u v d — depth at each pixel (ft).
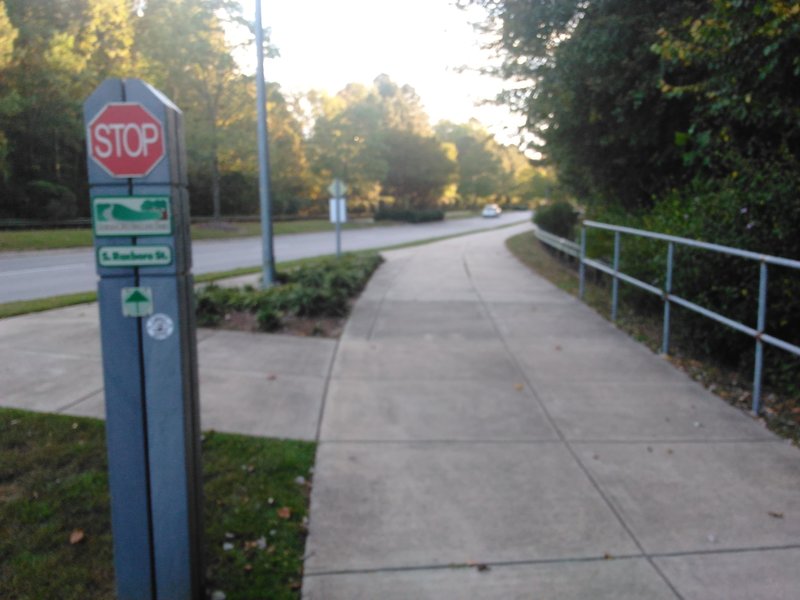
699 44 23.45
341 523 12.09
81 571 10.16
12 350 21.54
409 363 21.93
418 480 13.75
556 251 58.65
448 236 122.62
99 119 8.41
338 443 15.47
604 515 12.44
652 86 29.89
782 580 10.48
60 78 80.74
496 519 12.29
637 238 28.53
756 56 21.81
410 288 37.32
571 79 32.91
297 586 10.23
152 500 9.00
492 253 64.49
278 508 12.34
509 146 48.49
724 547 11.39
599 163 38.75
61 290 39.99
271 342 24.02
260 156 36.01
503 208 330.95
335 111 175.73
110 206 8.54
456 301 32.94
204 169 126.82
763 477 13.92
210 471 13.55
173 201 8.66
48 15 80.43
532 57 35.94
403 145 215.10
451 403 18.24
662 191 35.45
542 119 39.60
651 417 17.25
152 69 98.12
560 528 12.00
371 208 221.25
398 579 10.50
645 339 24.80
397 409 17.71
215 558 10.75
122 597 9.18
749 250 19.06
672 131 32.83
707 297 21.12
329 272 36.55
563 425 16.75
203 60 103.24
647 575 10.62
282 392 18.72
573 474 14.07
